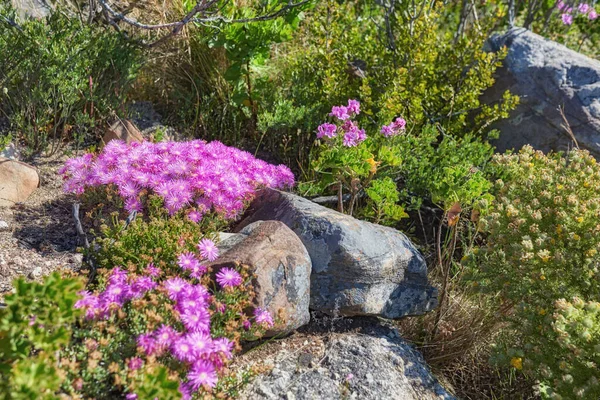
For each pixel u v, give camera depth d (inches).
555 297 51.6
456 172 56.2
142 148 61.9
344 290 53.6
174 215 56.1
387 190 60.9
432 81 83.8
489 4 111.3
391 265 55.0
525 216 55.0
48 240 56.9
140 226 51.0
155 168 59.6
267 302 48.4
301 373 49.3
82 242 56.3
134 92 82.9
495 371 56.8
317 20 85.1
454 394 54.4
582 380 47.3
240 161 64.2
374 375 50.2
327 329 54.1
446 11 113.0
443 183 56.2
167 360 41.3
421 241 71.7
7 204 60.2
